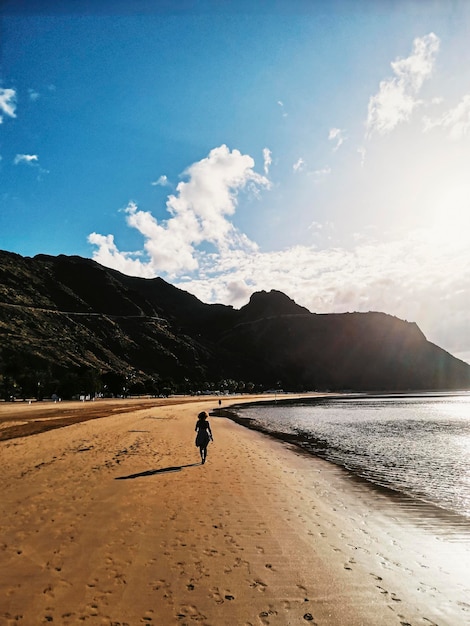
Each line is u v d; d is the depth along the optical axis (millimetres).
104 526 7484
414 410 75375
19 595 4883
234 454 17953
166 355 183750
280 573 5773
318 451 21469
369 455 20641
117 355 165750
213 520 8109
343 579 5668
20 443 18984
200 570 5758
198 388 160500
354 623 4551
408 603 5082
